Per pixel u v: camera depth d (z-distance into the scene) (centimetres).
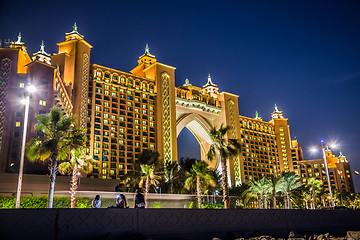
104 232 1247
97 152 11525
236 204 9750
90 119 11806
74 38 12162
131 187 8856
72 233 1188
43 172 6694
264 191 8675
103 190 6956
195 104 15950
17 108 8781
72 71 11250
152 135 13388
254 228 1702
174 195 7856
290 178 8481
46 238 1139
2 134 8400
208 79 17862
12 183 5756
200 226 1509
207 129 16212
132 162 12281
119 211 1305
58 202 5519
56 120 4056
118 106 12775
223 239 1548
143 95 13762
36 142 3938
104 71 12862
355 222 2139
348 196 15888
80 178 6575
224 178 4894
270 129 19338
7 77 9094
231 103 17175
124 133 12569
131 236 1270
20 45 10819
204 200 9000
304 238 1741
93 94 12169
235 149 4969
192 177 6956
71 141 4112
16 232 1100
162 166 9512
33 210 1143
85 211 1233
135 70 15725
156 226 1380
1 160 8200
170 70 14912
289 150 19275
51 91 8931
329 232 2005
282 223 1825
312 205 13225
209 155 5091
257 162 17775
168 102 14338
